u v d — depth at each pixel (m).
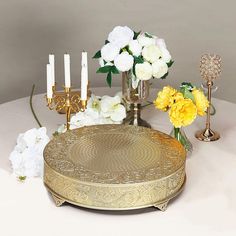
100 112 1.92
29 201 1.61
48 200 1.61
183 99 1.73
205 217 1.53
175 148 1.67
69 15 3.28
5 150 1.89
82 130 1.78
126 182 1.47
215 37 3.36
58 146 1.67
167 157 1.61
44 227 1.49
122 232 1.47
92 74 3.36
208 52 3.38
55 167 1.55
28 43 3.29
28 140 1.75
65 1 3.25
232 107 2.26
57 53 3.32
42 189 1.67
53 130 2.03
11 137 1.98
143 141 1.71
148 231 1.47
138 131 1.78
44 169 1.61
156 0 3.30
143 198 1.50
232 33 3.35
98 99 1.98
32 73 3.34
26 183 1.70
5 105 2.26
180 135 1.84
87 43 3.33
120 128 1.80
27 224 1.50
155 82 3.27
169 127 2.06
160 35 3.36
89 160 1.59
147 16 3.33
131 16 3.32
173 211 1.56
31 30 3.28
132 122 2.02
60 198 1.55
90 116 1.92
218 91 3.39
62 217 1.53
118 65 1.80
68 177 1.50
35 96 2.35
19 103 2.28
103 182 1.47
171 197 1.55
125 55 1.79
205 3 3.31
